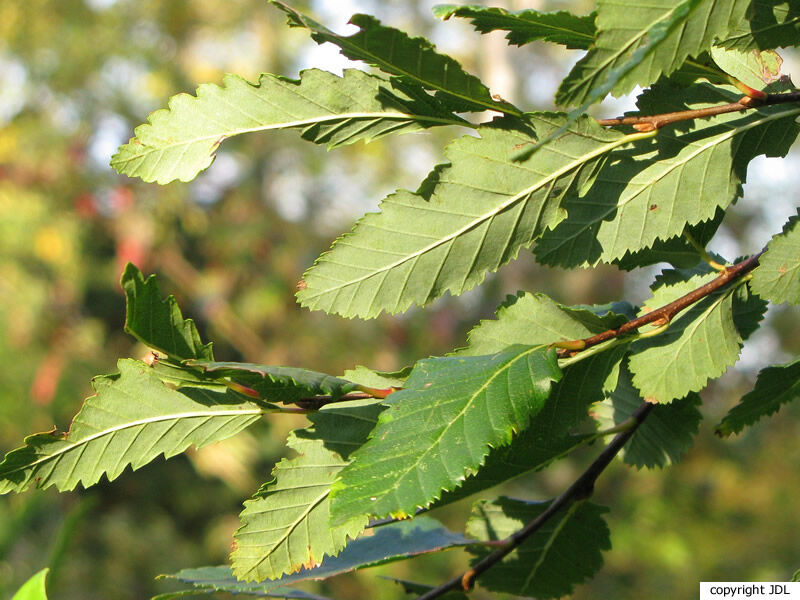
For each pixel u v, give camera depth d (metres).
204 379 0.46
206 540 2.61
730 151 0.47
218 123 0.47
